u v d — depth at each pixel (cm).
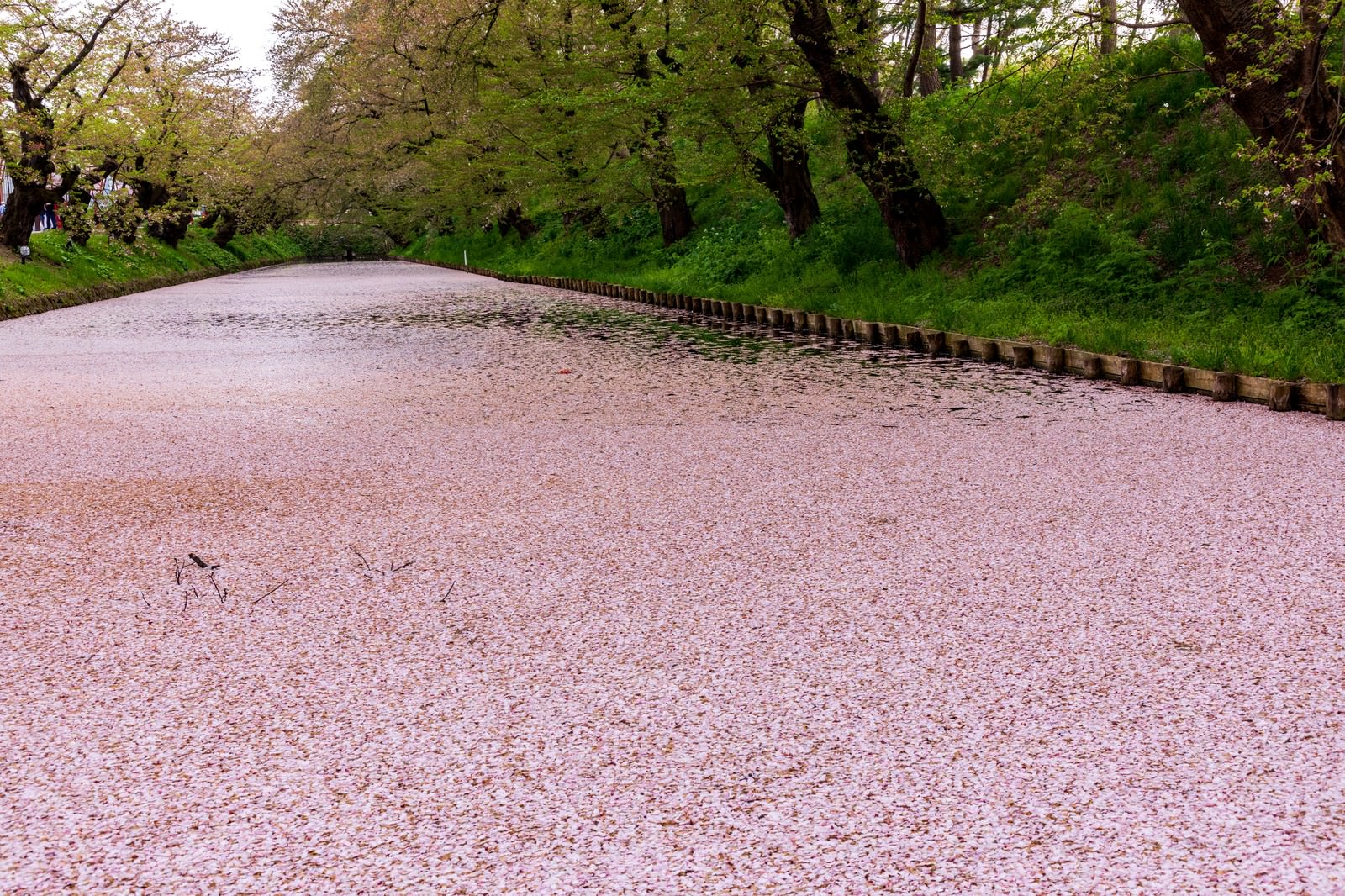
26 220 2623
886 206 1565
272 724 274
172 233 4103
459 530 462
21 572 413
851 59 1454
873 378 934
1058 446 614
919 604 350
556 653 316
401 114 3609
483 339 1400
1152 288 1145
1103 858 204
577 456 618
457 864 208
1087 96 1327
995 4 1354
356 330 1587
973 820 219
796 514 474
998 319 1188
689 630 332
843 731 260
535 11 2291
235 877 206
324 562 417
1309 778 232
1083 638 317
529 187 2827
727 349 1199
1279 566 381
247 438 697
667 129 2097
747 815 223
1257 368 811
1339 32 995
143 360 1210
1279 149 954
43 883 205
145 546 447
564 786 238
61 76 2584
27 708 288
